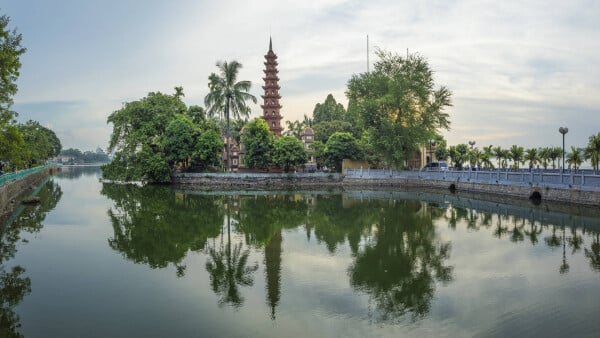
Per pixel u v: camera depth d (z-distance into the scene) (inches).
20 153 1446.9
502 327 441.4
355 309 502.0
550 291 550.3
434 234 962.1
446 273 647.8
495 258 731.4
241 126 3745.1
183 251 819.4
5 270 681.6
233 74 2564.0
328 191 2261.3
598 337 411.8
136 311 500.1
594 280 592.1
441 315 479.2
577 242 839.7
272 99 3444.9
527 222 1082.7
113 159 2802.7
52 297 551.5
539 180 1501.0
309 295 554.9
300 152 2667.3
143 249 835.4
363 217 1246.9
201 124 2955.2
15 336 432.1
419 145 2470.5
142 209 1449.3
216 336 430.0
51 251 815.7
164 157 2696.9
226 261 738.2
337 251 810.2
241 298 545.0
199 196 1956.2
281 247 851.4
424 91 2245.3
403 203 1601.9
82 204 1583.4
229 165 2699.3
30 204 1563.7
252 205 1587.1
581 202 1290.6
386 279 621.9
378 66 2369.6
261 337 426.3
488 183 1817.2
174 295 557.9
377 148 2396.7
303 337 426.3
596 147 1460.4
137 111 2815.0
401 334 430.3
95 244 879.7
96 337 429.1
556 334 421.4
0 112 1250.6
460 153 2637.8
